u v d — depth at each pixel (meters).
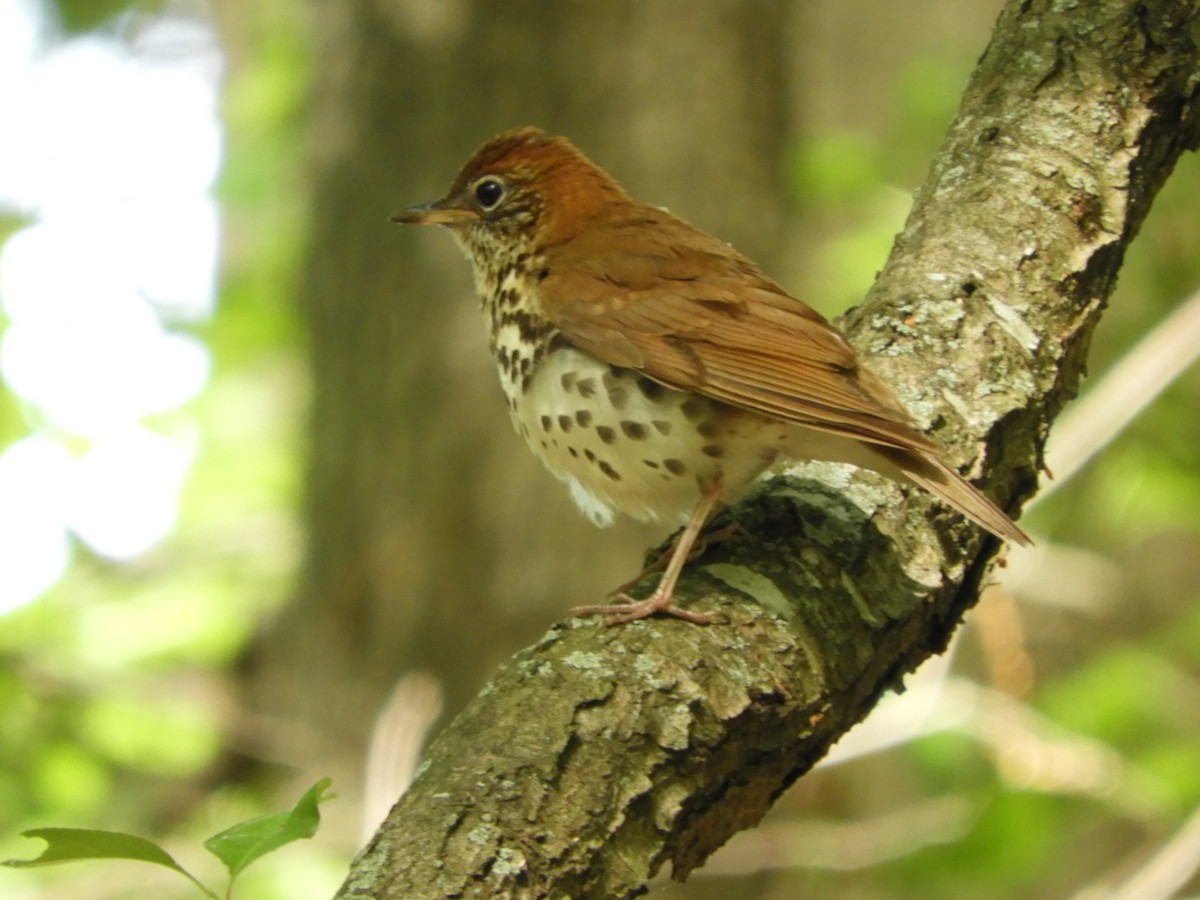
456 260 13.21
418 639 12.95
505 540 12.82
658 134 13.11
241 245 19.83
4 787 11.58
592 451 6.61
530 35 13.17
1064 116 7.24
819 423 5.97
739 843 11.33
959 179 7.19
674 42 13.16
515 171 7.44
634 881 4.75
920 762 11.80
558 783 4.72
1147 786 10.76
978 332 6.59
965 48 15.12
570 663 5.13
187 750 12.59
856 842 11.48
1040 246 6.84
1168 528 14.03
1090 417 9.77
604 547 12.65
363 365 13.47
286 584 14.66
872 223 13.63
